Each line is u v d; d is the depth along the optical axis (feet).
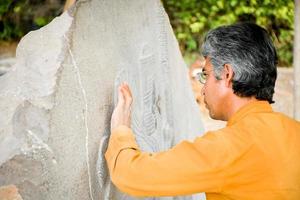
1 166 4.40
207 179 4.36
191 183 4.39
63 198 4.79
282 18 18.80
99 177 5.32
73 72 4.91
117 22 5.75
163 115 6.93
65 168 4.79
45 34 4.89
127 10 5.99
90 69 5.17
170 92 7.16
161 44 6.89
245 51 4.58
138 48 6.24
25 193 4.47
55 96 4.64
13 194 4.42
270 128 4.54
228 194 4.44
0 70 14.78
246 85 4.62
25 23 18.08
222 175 4.34
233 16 18.56
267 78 4.65
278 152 4.45
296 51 10.07
